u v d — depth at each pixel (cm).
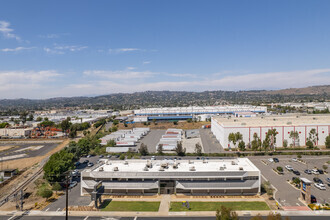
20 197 7056
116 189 7600
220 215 5012
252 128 13712
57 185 7950
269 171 9675
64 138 18850
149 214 6344
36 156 13275
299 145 13850
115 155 13262
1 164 11669
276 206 6638
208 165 8112
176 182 7475
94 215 6362
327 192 7525
